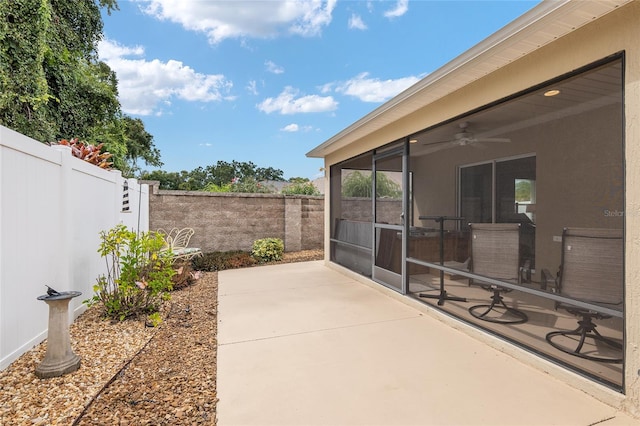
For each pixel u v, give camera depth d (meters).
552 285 2.78
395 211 5.05
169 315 4.15
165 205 8.04
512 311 3.16
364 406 2.27
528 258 3.01
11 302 2.63
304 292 5.34
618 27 2.20
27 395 2.26
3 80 6.35
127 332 3.46
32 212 2.89
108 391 2.40
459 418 2.14
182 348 3.19
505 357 3.00
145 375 2.65
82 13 9.33
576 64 2.46
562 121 2.68
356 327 3.77
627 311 2.18
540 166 2.86
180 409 2.21
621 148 2.26
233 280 6.23
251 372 2.73
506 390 2.46
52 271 3.21
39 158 2.99
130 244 3.97
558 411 2.20
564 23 2.30
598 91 2.41
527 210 3.00
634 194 2.13
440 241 4.09
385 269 5.34
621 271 2.30
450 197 3.92
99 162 4.90
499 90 3.13
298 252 9.31
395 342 3.34
